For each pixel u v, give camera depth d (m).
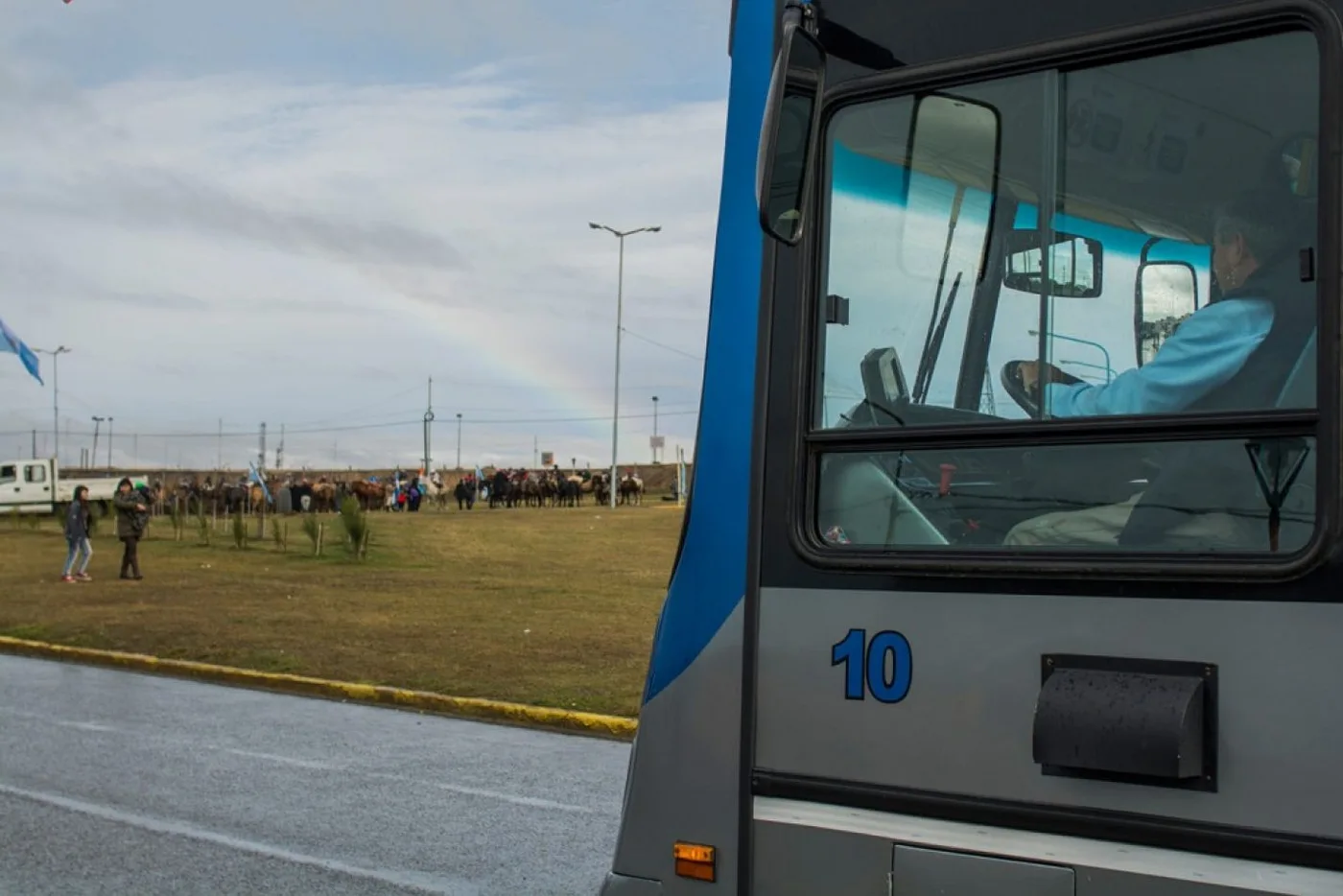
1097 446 2.75
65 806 8.14
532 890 6.55
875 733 2.91
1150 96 2.79
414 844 7.35
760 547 3.11
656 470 105.81
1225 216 2.70
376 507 61.59
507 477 68.38
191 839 7.40
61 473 89.69
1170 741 2.50
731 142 3.34
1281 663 2.47
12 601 20.73
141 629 16.97
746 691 3.10
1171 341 2.73
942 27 3.02
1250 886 2.46
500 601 20.36
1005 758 2.74
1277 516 2.55
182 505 47.22
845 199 3.10
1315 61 2.62
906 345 3.00
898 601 2.90
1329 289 2.52
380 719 11.55
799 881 2.99
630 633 16.42
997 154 2.94
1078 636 2.68
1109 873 2.60
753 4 3.39
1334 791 2.40
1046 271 2.87
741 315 3.22
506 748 10.24
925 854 2.82
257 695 12.96
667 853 3.20
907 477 2.95
